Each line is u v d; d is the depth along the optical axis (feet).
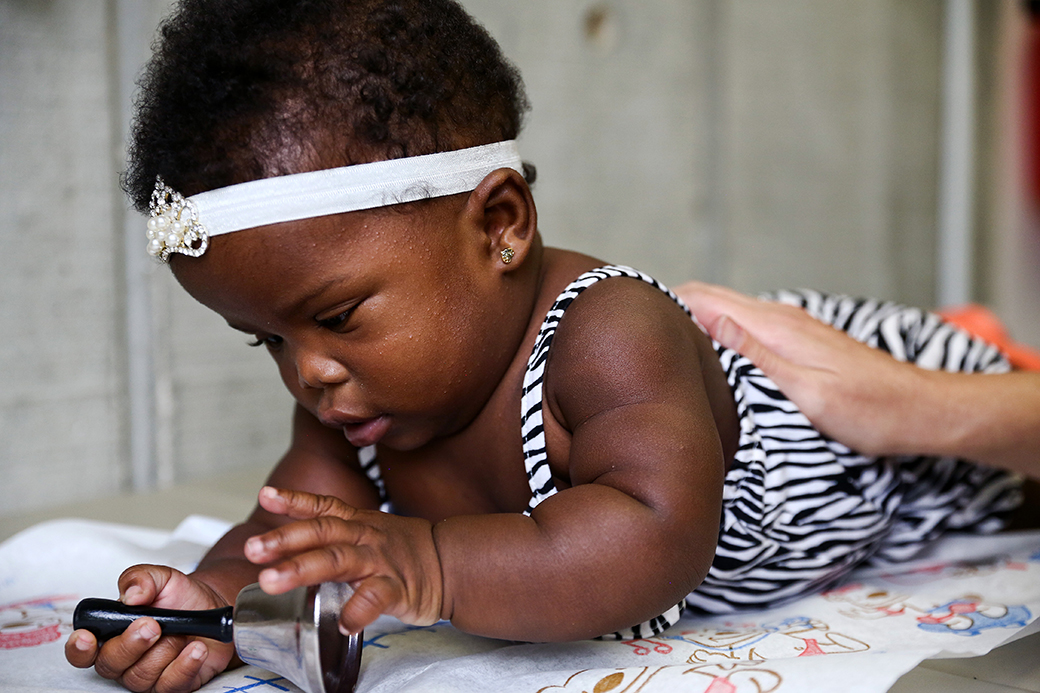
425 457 2.81
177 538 3.75
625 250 8.51
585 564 2.08
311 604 1.99
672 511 2.15
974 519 3.55
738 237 9.43
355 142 2.27
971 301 11.68
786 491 2.89
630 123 8.46
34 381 5.53
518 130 2.80
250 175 2.22
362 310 2.31
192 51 2.30
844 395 2.98
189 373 6.12
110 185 5.77
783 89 9.73
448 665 2.27
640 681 2.08
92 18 5.63
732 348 2.96
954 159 11.55
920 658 2.05
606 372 2.33
